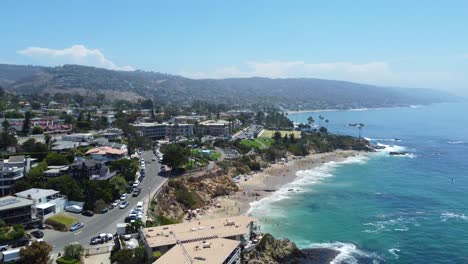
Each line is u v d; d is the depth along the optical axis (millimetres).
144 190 152375
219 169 196625
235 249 95688
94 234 110062
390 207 168250
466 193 192750
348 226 143750
